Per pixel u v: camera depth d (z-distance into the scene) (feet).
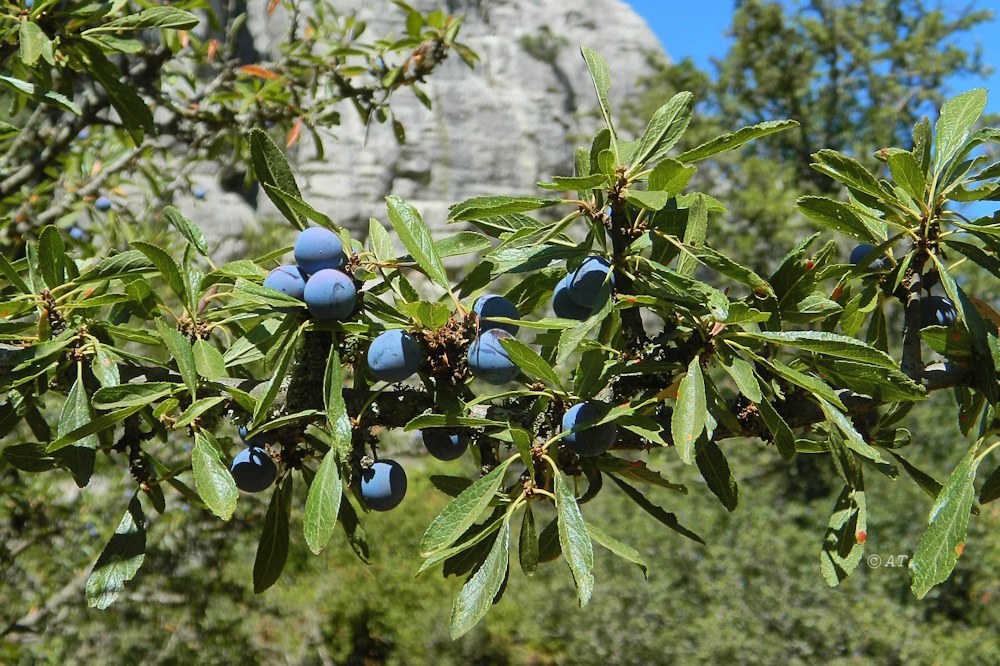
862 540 5.06
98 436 5.72
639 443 5.27
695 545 24.89
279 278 5.08
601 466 5.34
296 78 16.10
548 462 4.93
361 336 5.19
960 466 4.98
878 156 5.39
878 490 28.43
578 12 66.74
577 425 4.75
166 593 18.43
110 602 5.12
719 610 23.36
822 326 6.11
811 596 23.45
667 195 4.56
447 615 26.18
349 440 4.77
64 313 5.54
